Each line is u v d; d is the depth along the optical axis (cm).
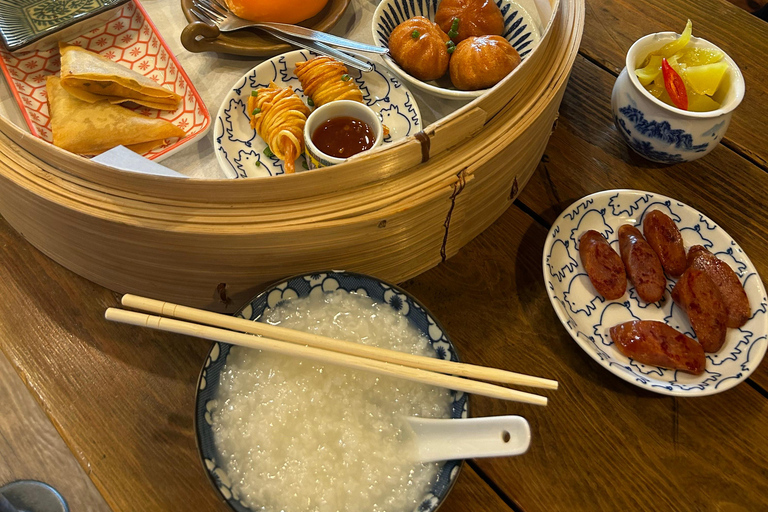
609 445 46
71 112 52
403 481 42
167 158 53
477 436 41
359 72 57
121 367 48
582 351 49
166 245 43
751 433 47
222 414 43
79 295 50
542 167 56
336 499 41
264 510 41
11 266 51
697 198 55
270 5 55
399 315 45
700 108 52
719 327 46
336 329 45
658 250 50
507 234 53
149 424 46
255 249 43
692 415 47
